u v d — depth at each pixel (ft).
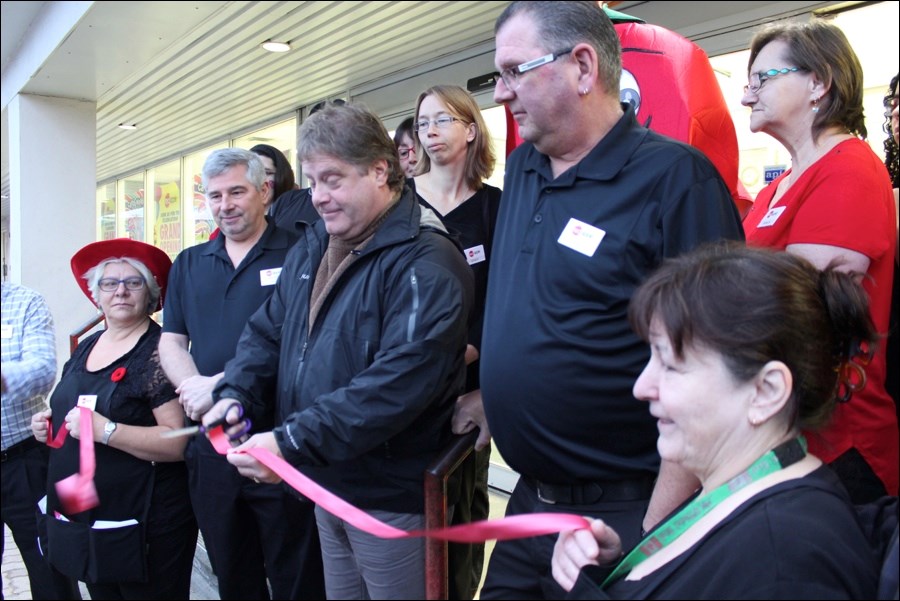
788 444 3.07
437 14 8.30
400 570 5.03
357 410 4.52
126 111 14.12
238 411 5.19
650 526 4.06
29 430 7.27
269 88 12.78
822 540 2.73
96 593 6.38
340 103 5.26
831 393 3.15
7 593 8.13
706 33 8.30
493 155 7.92
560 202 4.59
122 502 6.21
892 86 5.63
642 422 4.40
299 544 6.40
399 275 4.89
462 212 7.55
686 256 3.38
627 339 4.33
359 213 5.00
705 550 2.97
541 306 4.46
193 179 20.53
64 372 6.73
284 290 5.71
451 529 3.59
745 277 3.05
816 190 5.04
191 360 6.60
